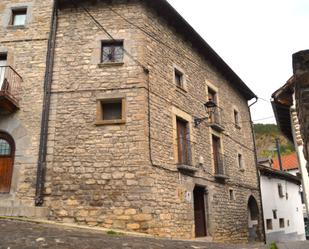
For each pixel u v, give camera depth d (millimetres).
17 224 6285
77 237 5312
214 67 13859
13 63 9672
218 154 12602
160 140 9242
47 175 8562
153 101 9391
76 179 8484
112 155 8578
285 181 20047
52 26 9969
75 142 8789
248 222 14156
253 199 15000
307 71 3172
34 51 9773
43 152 8727
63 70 9500
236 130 14734
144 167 8383
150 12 10367
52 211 8266
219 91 13812
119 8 10078
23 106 9227
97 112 8977
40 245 4430
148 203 8148
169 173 9242
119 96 9070
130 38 9680
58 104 9164
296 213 20703
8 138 9180
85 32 9891
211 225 10641
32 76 9492
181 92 10883
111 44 9906
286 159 32688
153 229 8031
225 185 12359
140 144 8570
